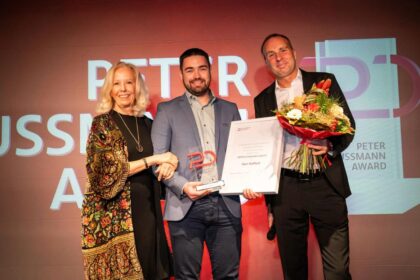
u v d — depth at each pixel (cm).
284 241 270
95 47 349
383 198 333
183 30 348
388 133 336
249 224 339
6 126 346
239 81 345
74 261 337
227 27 347
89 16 350
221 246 259
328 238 266
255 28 346
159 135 263
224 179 253
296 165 260
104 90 268
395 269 328
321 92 243
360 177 335
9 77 348
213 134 268
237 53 346
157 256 257
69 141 344
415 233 329
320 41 342
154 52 347
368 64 340
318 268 332
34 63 349
